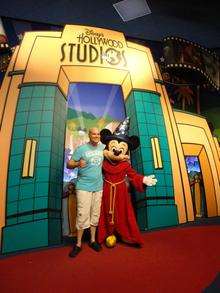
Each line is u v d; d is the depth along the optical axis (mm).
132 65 5648
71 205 4926
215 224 5641
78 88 5223
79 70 5188
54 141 4789
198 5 5465
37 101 4820
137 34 6344
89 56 5293
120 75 5480
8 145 4555
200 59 6395
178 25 6137
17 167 4520
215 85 6652
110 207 4504
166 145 5703
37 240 4418
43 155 4664
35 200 4500
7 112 4668
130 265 3705
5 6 5145
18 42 5293
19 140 4609
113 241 4379
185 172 5844
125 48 5648
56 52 5102
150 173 5402
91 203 4301
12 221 4352
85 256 4043
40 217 4480
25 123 4691
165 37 6133
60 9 5375
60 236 4637
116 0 5262
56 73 5012
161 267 3621
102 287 3131
